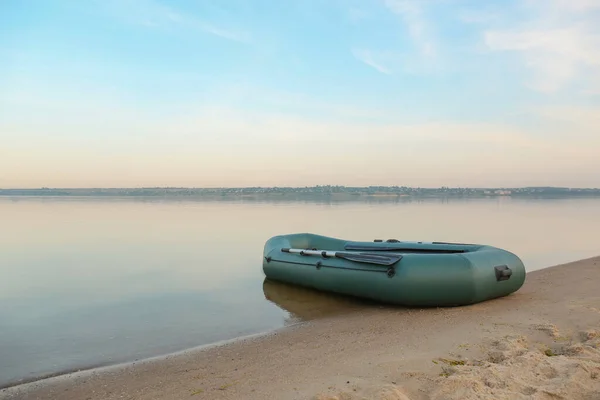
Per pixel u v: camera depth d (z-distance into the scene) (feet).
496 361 13.87
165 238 63.00
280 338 18.92
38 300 28.37
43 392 14.01
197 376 14.44
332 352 15.89
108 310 25.75
